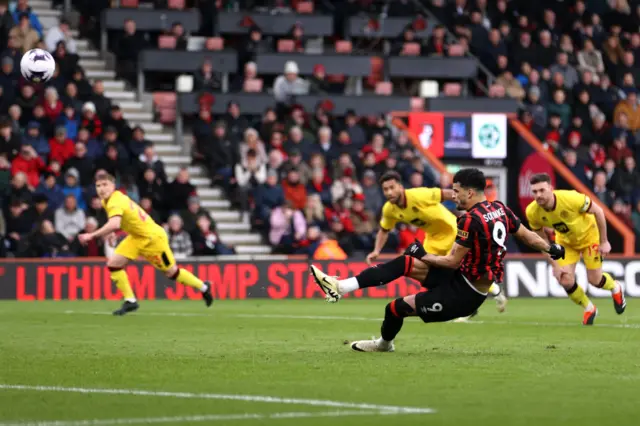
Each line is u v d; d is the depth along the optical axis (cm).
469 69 5916
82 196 4634
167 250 3447
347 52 5853
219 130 5166
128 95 5547
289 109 5453
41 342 2477
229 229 5050
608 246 3084
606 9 6638
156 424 1302
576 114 5950
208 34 5838
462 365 1945
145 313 3584
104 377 1775
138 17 5644
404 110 5656
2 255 4403
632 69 6397
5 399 1516
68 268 4369
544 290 4684
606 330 2888
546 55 6138
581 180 5647
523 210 5703
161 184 4800
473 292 2047
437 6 6238
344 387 1642
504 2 6384
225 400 1501
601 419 1350
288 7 6000
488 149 5662
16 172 4550
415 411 1405
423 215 3066
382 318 3369
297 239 4803
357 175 5197
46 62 2872
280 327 2981
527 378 1758
